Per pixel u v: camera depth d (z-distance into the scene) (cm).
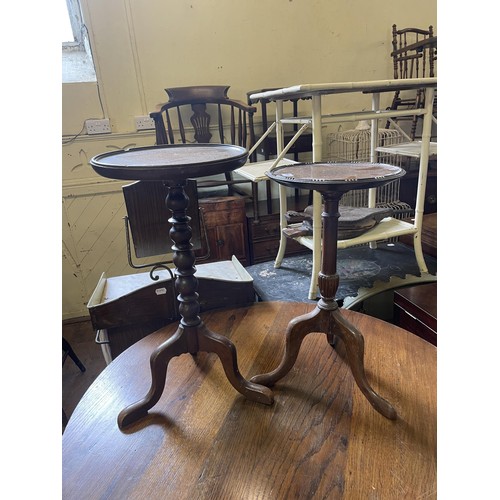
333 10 218
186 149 88
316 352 99
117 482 66
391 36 230
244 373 92
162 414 81
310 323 83
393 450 69
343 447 70
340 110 236
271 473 66
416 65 232
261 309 122
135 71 202
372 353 96
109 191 212
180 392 87
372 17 224
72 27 204
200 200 193
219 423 78
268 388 84
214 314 120
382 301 163
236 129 223
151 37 200
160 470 68
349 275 156
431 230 174
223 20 206
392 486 63
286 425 76
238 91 218
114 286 129
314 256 135
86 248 218
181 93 191
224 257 199
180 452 71
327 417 78
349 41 225
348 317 113
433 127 225
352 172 80
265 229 199
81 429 78
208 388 88
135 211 109
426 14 232
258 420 78
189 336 80
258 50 215
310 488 63
